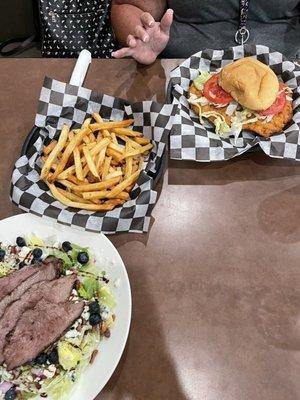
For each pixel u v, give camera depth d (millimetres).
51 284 472
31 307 458
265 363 444
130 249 519
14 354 430
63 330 442
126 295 460
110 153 553
